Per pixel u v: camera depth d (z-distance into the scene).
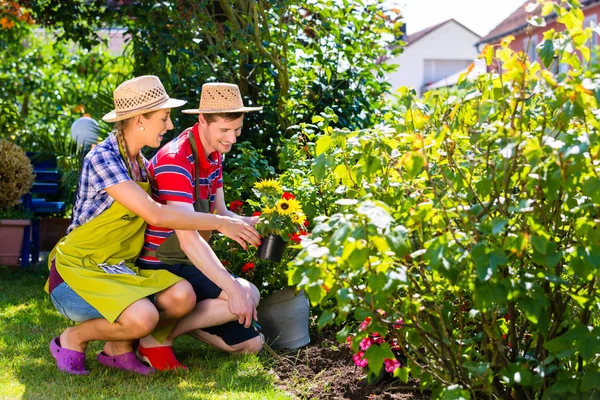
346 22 6.63
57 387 3.36
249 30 6.40
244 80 6.60
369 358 2.58
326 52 6.66
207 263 3.59
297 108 6.54
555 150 2.27
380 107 6.82
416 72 29.75
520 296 2.39
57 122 12.28
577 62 2.50
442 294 2.83
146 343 3.75
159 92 3.58
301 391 3.39
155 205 3.46
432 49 29.78
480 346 2.98
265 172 5.51
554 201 2.54
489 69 2.62
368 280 2.36
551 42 2.57
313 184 4.52
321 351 4.04
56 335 4.46
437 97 3.13
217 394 3.29
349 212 2.87
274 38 6.60
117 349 3.75
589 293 2.53
